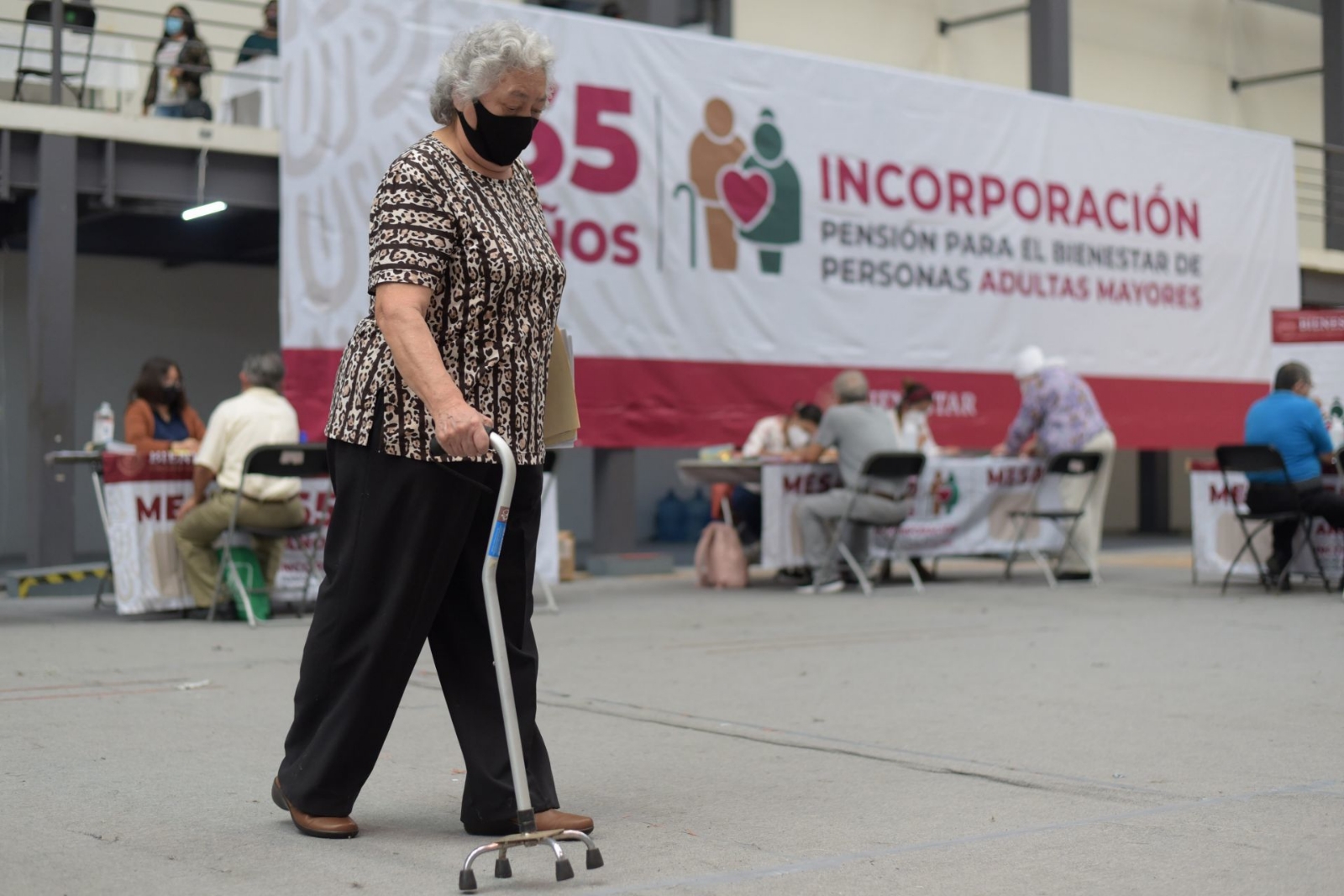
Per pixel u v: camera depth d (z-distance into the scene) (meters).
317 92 9.71
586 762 3.85
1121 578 10.34
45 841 2.95
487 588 2.68
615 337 10.89
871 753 3.96
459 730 3.01
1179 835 2.98
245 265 14.85
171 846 2.92
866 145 12.34
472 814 2.99
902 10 17.41
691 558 13.82
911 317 12.57
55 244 9.66
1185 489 19.22
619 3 12.86
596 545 11.17
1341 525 8.60
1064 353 13.68
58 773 3.66
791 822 3.14
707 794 3.45
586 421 10.74
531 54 2.83
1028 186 13.45
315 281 9.66
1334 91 18.67
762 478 9.31
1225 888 2.57
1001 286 13.22
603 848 2.91
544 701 4.93
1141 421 14.25
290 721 4.47
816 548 9.27
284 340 9.56
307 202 9.66
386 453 2.86
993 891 2.56
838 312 12.11
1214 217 14.91
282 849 2.90
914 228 12.62
